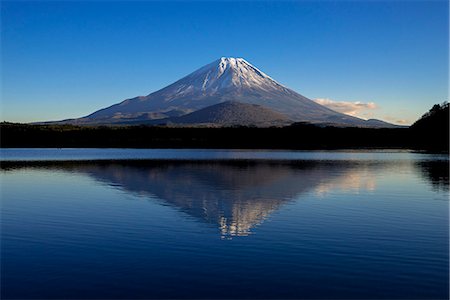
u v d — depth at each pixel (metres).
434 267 13.38
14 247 15.42
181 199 26.12
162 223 19.23
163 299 11.04
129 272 12.86
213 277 12.48
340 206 23.81
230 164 58.31
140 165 56.16
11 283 12.02
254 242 16.06
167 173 44.09
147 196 27.39
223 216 20.81
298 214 21.45
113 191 29.88
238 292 11.47
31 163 60.53
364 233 17.52
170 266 13.35
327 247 15.44
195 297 11.16
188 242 16.03
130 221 19.66
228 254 14.59
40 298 11.09
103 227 18.47
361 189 31.39
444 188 32.31
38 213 21.72
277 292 11.48
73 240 16.38
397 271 13.02
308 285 11.93
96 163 60.38
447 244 15.95
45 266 13.38
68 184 34.22
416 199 26.59
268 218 20.42
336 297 11.20
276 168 51.19
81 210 22.50
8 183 35.03
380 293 11.44
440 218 20.64
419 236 17.11
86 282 12.09
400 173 44.94
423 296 11.26
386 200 26.14
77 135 153.12
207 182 35.59
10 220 20.03
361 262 13.80
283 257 14.25
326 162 63.44
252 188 31.31
